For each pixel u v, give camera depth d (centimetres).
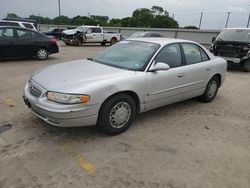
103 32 2119
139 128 401
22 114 436
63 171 283
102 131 361
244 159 324
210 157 324
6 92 569
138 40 464
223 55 1009
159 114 467
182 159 317
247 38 990
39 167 288
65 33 1980
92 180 270
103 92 332
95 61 441
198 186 267
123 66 399
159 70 393
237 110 511
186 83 457
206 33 2347
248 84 765
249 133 403
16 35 992
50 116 321
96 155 318
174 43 448
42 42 1068
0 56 966
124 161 307
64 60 1109
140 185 265
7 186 256
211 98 553
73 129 384
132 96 382
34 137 357
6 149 323
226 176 287
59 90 318
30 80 378
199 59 494
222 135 391
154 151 333
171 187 264
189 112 486
